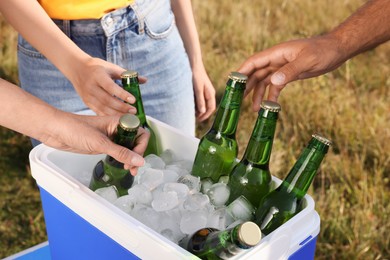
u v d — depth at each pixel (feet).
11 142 9.27
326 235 7.61
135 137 3.45
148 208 3.43
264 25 12.61
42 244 4.54
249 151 3.53
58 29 4.58
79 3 4.79
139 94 3.99
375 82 10.82
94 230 3.28
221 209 3.47
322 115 9.53
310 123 9.45
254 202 3.56
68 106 5.45
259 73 4.44
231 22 12.47
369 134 9.19
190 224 3.25
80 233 3.42
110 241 3.19
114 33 5.04
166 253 2.88
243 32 12.19
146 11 5.14
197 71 6.27
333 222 7.61
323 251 7.41
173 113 5.85
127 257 3.14
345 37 4.41
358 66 11.32
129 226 3.02
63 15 4.83
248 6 13.26
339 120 9.39
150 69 5.45
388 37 4.69
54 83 5.31
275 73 3.98
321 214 7.77
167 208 3.39
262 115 3.38
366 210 7.73
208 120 9.73
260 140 3.44
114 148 3.24
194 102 6.41
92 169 4.12
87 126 3.35
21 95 3.42
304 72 4.21
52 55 4.50
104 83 4.01
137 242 3.00
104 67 4.29
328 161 8.68
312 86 10.28
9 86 3.42
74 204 3.31
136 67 5.36
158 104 5.71
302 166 3.32
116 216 3.08
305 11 13.12
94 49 5.09
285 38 12.16
